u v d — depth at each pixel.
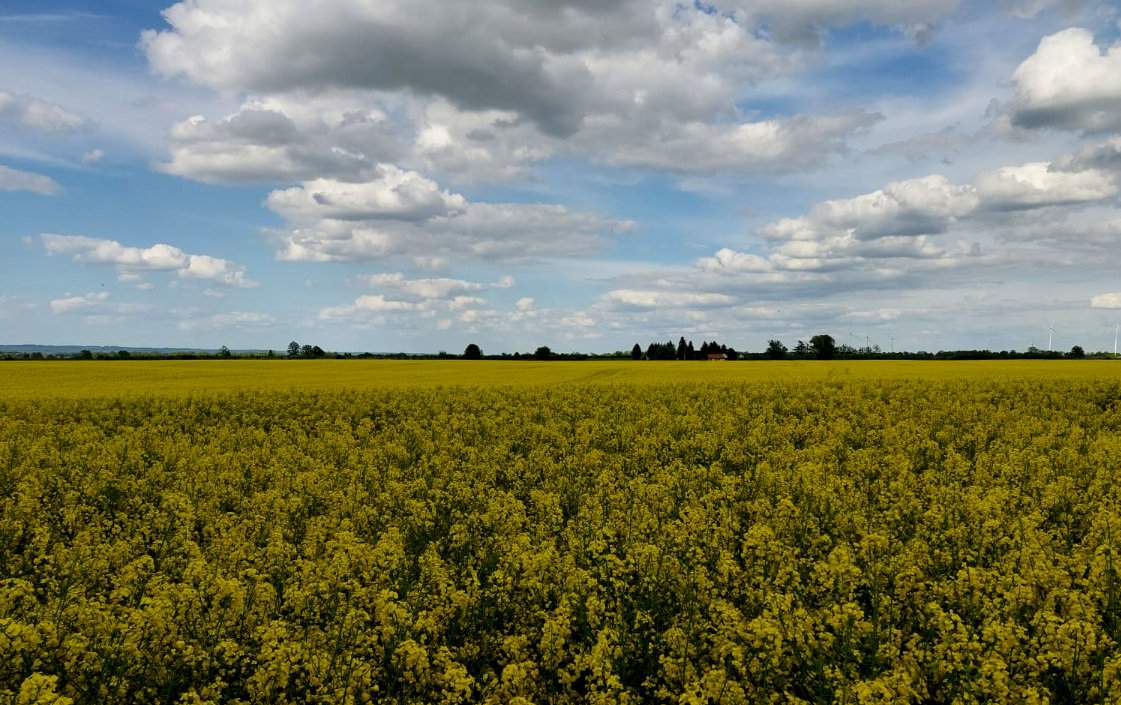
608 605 7.77
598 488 13.84
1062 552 9.84
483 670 7.15
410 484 14.09
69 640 6.54
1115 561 8.09
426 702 6.62
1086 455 16.97
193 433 24.42
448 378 48.84
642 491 12.91
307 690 6.39
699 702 5.86
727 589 8.30
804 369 56.59
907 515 11.94
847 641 6.57
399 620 7.13
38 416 27.20
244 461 17.23
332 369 61.78
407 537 11.32
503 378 48.59
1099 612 7.34
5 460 17.30
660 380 43.09
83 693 6.42
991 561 8.86
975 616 7.37
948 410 25.91
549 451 19.34
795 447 20.78
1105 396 30.58
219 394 33.59
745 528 11.58
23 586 7.60
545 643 6.88
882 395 32.56
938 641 6.89
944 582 7.93
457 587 8.74
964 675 5.96
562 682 6.64
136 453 18.11
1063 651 6.18
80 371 58.09
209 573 8.42
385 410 29.42
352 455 17.58
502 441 20.45
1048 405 28.94
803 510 11.58
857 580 8.01
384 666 6.98
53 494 14.68
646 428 22.36
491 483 15.55
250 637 7.23
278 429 24.16
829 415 25.97
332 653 6.68
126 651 6.57
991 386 33.81
